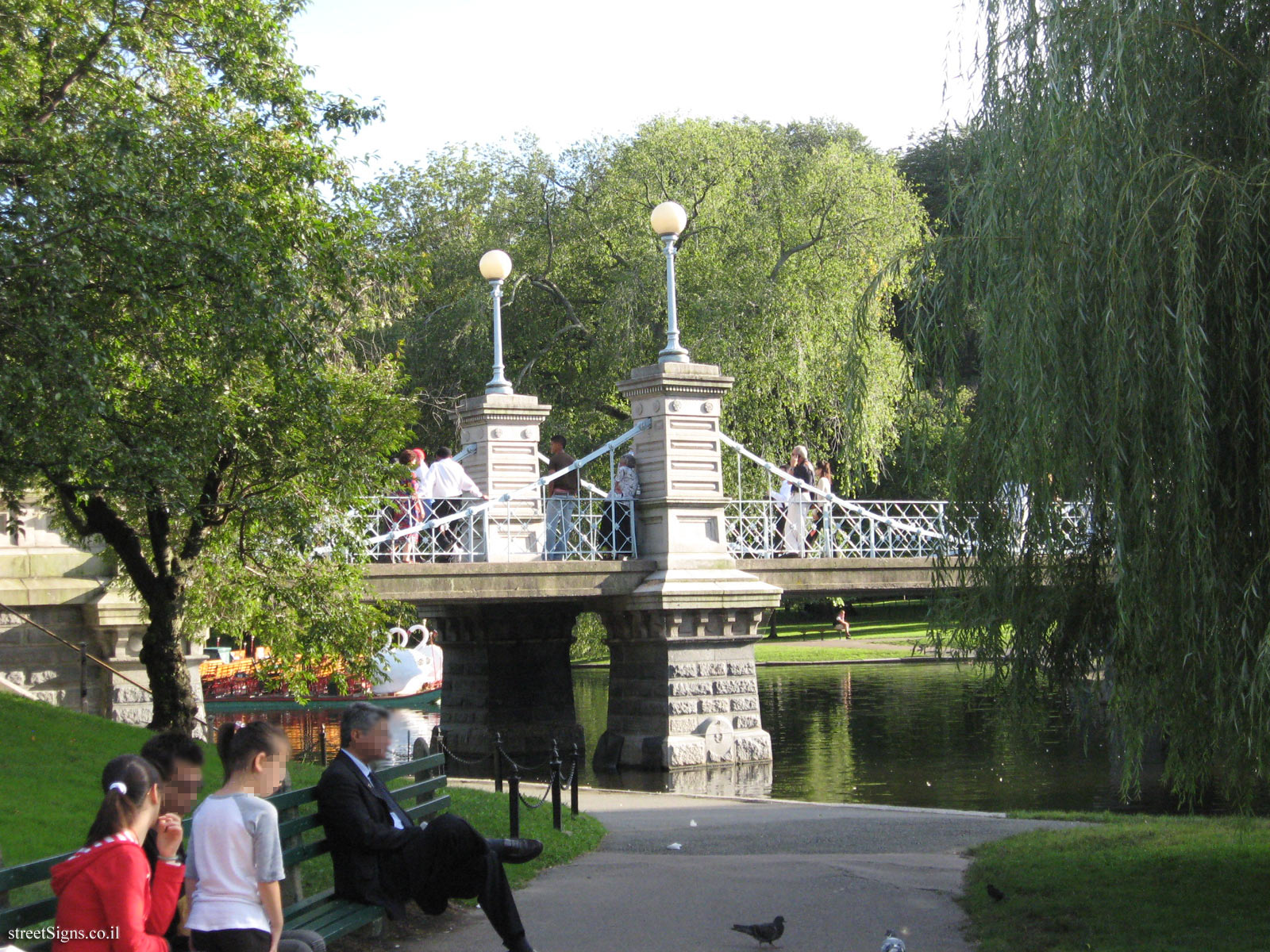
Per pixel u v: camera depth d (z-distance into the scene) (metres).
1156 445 7.09
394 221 29.55
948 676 38.41
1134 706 7.55
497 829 10.66
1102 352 7.14
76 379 10.18
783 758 22.17
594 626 35.78
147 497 11.89
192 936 4.89
